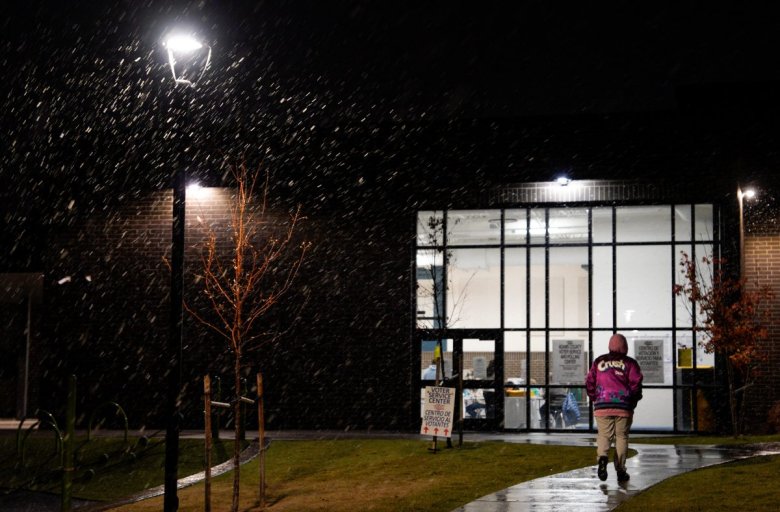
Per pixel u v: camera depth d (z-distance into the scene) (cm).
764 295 2152
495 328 2512
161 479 1756
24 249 2733
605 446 1255
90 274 2625
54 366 2602
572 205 2505
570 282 2502
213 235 2461
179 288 1211
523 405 2481
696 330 2192
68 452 1337
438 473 1475
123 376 2575
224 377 2520
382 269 2514
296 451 1817
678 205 2461
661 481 1256
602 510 1052
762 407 2325
